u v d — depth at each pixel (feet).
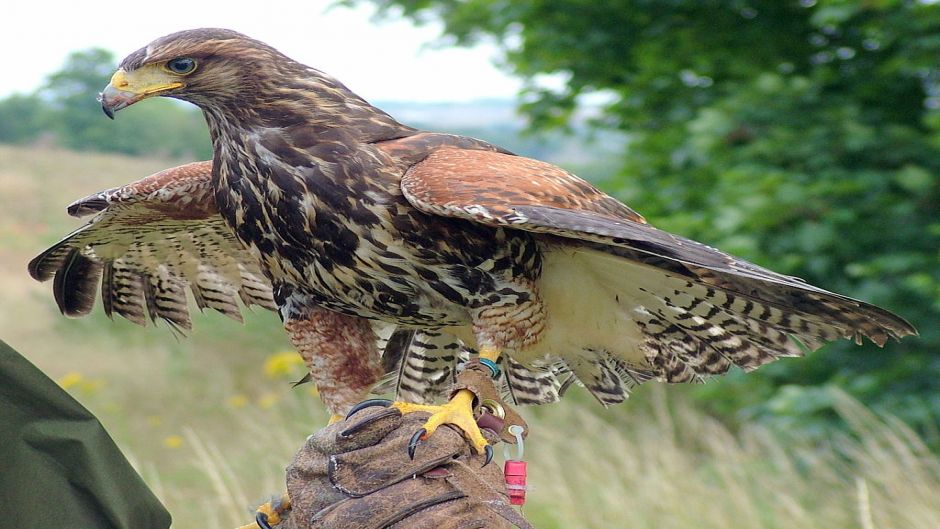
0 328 40.34
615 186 32.37
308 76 12.35
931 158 27.20
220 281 15.92
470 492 9.58
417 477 9.62
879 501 20.71
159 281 15.99
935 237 27.17
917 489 20.52
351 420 9.98
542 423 26.71
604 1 30.86
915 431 26.55
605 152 34.60
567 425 27.48
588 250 12.52
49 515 10.19
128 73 12.10
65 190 81.15
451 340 14.44
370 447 9.77
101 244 15.30
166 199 14.23
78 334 39.68
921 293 26.61
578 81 32.22
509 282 12.28
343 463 9.71
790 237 26.94
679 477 22.95
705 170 29.78
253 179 12.32
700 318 13.34
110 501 10.29
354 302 12.64
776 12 30.63
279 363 32.99
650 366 14.10
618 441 24.41
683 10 30.91
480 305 12.39
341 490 9.62
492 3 31.65
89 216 15.11
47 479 10.20
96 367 35.76
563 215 11.16
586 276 13.07
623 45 31.76
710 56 31.19
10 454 10.10
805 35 30.71
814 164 27.14
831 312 12.13
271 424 27.20
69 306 15.61
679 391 32.04
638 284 13.05
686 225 28.19
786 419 26.20
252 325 38.73
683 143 30.53
